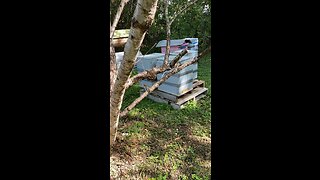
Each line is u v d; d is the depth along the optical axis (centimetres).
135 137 362
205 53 224
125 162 312
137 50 190
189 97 472
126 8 537
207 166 310
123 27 548
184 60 436
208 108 458
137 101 256
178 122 410
